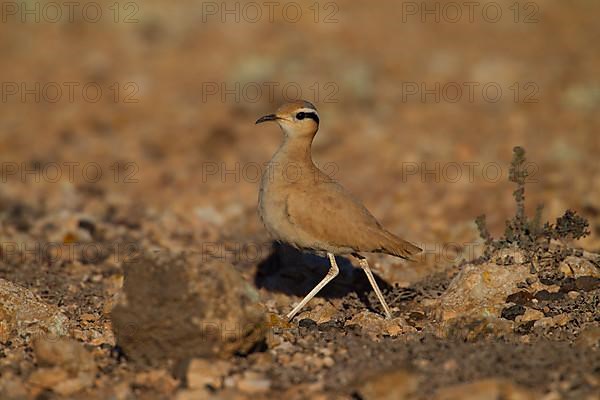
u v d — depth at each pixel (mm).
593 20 33000
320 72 28109
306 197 11492
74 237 16125
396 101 26500
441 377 8930
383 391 8547
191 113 25812
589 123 24484
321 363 9539
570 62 29016
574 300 11367
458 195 18984
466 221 17172
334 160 22344
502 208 17938
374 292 12797
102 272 14430
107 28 31891
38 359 9586
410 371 8891
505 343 10000
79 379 9195
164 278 9430
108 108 26344
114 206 18797
